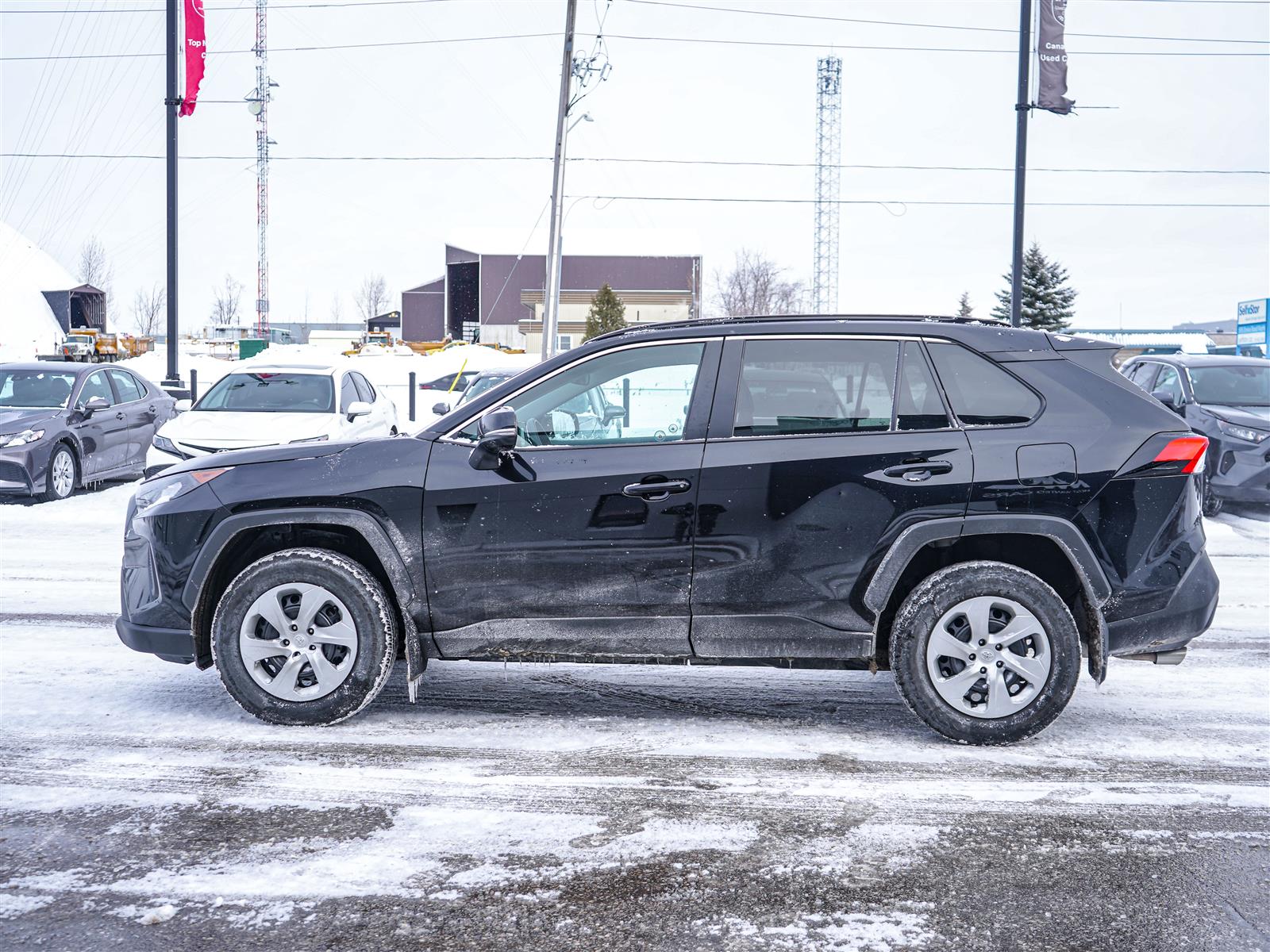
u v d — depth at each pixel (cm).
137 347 6309
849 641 434
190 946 271
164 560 446
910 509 422
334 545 466
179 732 440
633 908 294
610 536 433
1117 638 430
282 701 443
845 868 321
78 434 1254
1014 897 302
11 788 377
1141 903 300
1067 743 439
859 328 441
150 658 560
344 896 299
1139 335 8238
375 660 439
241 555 468
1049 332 450
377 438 459
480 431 428
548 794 377
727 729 455
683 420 438
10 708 471
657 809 364
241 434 999
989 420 431
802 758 418
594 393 445
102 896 297
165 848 329
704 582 432
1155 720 474
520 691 511
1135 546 425
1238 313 3828
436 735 442
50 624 638
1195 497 440
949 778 397
